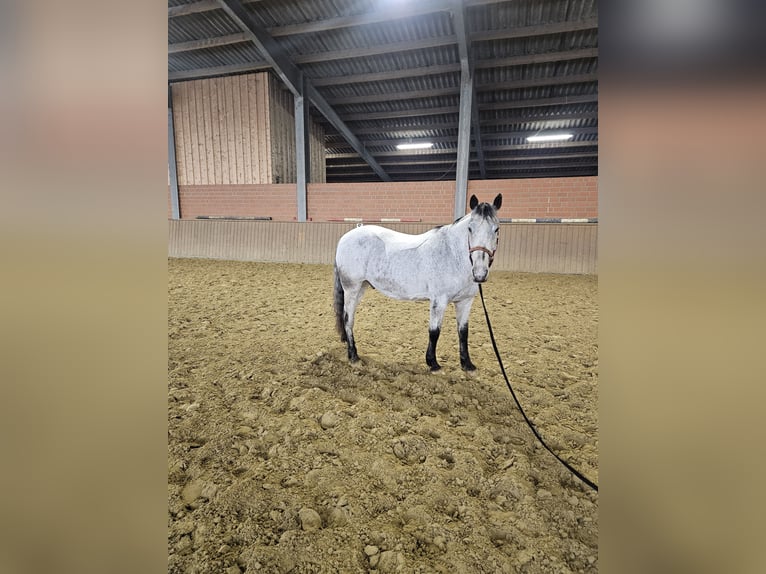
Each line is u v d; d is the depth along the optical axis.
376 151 11.68
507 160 11.80
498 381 2.51
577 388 2.41
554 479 1.59
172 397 2.25
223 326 3.67
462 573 1.16
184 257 8.51
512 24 6.43
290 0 6.20
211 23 6.84
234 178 8.67
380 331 3.57
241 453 1.75
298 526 1.34
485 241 2.15
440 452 1.76
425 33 6.75
